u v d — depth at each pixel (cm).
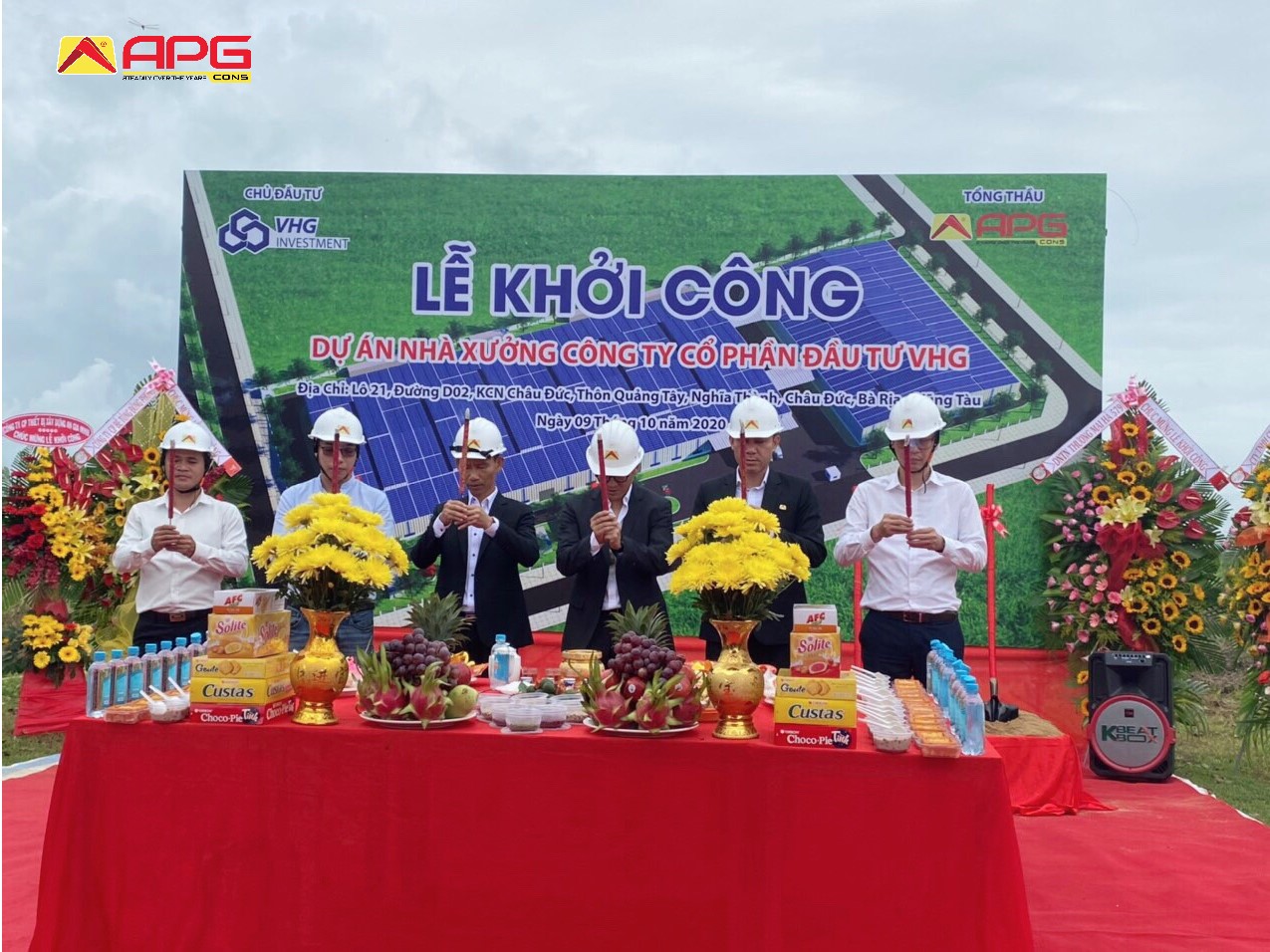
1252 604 525
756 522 279
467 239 577
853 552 407
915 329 562
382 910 252
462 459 364
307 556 265
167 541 394
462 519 399
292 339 579
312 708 264
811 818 243
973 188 561
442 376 575
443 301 577
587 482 570
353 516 279
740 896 244
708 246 569
